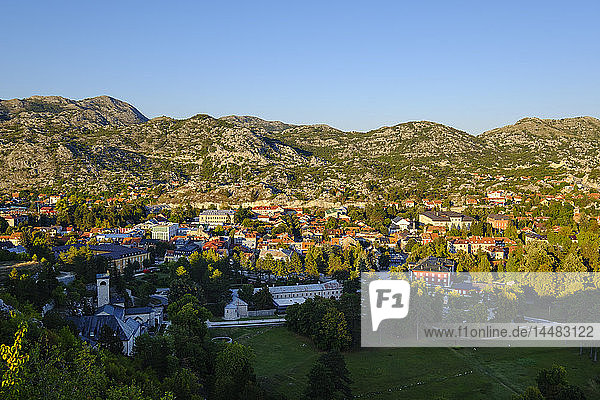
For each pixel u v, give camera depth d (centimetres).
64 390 7256
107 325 14675
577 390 13812
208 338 17300
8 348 7125
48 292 17675
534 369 17112
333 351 14638
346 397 14750
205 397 13675
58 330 13700
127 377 11156
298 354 18525
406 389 15612
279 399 13575
